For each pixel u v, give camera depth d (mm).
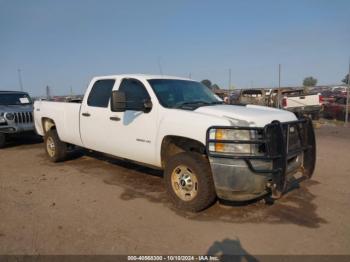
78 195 5320
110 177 6355
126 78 5738
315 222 4262
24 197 5234
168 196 4961
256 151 4070
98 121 6078
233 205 4832
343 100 17719
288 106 16656
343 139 11039
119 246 3652
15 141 11312
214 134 4180
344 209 4691
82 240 3785
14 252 3523
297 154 4613
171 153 5078
